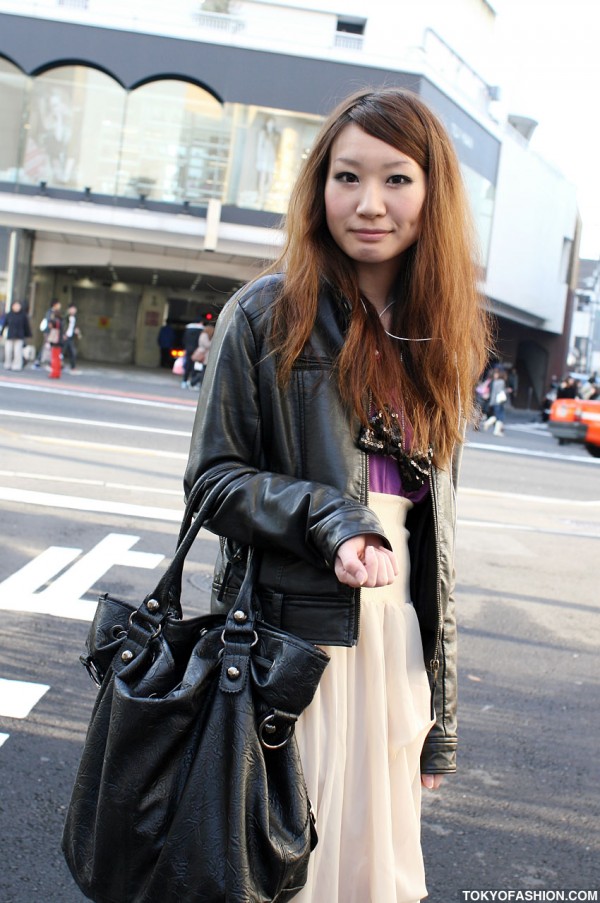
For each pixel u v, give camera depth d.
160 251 28.52
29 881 2.66
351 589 1.49
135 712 1.38
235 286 30.92
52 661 4.36
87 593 5.42
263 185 26.64
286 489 1.45
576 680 4.84
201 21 26.17
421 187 1.59
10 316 21.83
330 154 1.61
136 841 1.38
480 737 4.01
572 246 42.75
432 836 3.15
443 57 28.48
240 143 26.41
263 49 26.20
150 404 17.58
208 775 1.37
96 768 1.47
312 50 26.41
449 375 1.64
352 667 1.60
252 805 1.36
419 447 1.60
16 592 5.30
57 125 26.11
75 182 26.28
